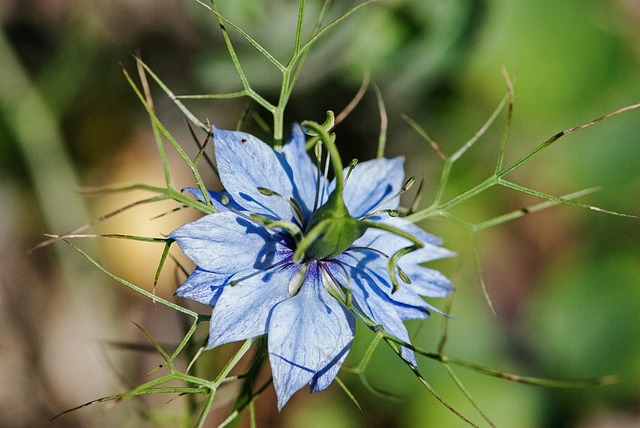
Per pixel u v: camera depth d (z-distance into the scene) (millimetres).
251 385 206
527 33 317
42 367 306
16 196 319
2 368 304
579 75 322
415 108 319
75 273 308
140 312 311
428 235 212
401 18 299
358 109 316
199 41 319
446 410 293
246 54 294
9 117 305
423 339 297
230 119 317
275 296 198
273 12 283
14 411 302
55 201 310
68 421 303
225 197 197
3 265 313
